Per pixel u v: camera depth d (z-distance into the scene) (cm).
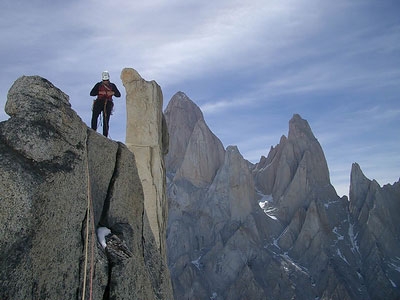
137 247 1059
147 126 1908
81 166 899
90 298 848
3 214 738
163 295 1144
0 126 818
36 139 818
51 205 800
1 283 702
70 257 833
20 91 855
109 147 1084
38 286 759
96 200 1006
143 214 1193
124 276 934
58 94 898
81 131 931
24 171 774
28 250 745
